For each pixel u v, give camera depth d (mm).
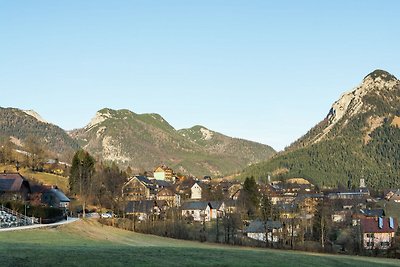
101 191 193875
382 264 69000
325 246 113062
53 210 109188
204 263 49062
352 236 133000
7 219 92688
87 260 44812
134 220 132250
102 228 111812
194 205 187250
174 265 46469
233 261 52188
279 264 54031
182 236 118938
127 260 46750
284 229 124625
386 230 140625
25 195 142625
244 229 141625
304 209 177250
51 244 65750
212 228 145000
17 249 50375
